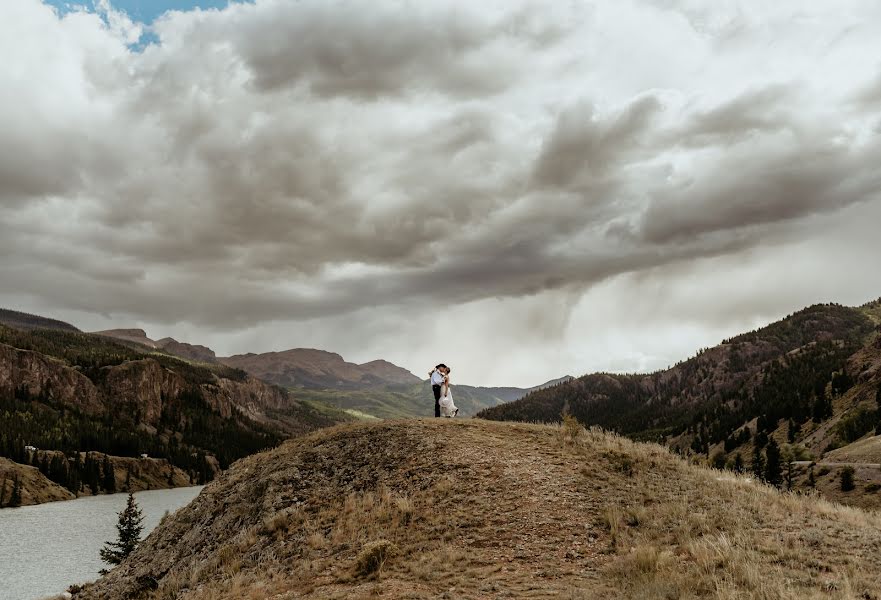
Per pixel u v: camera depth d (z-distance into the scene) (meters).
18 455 177.88
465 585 12.58
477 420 28.48
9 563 75.75
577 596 11.05
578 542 14.77
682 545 13.59
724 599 10.07
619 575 12.39
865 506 59.62
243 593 15.03
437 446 22.95
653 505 16.61
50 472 171.25
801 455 103.38
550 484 18.52
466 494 18.45
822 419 163.50
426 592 12.37
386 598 12.27
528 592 11.77
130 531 57.59
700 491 17.69
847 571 11.36
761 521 15.20
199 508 28.02
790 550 12.71
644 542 14.16
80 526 108.44
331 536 17.83
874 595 10.12
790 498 17.88
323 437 28.05
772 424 184.88
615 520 15.55
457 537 15.81
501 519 16.50
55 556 80.44
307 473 24.25
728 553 12.35
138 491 188.88
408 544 15.85
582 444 23.02
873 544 13.09
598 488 18.17
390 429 26.11
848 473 67.25
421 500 18.61
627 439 25.22
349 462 23.98
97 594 24.83
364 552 14.72
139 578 20.34
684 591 10.71
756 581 10.75
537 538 15.19
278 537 19.14
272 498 22.86
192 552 23.31
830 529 14.34
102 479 184.88
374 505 19.25
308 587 14.26
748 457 160.12
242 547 19.58
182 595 17.41
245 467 30.12
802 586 10.69
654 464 20.64
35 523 112.56
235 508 24.33
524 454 21.64
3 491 145.25
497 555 14.44
